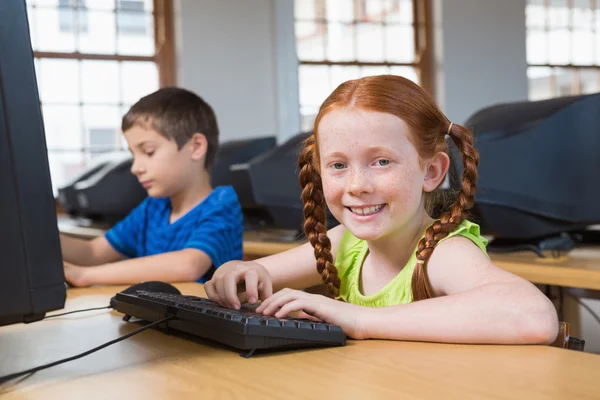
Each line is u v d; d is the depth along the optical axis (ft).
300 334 2.52
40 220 2.07
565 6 23.50
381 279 3.28
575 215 5.76
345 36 21.08
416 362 2.30
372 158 2.73
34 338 2.95
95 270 4.93
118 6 18.70
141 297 3.26
